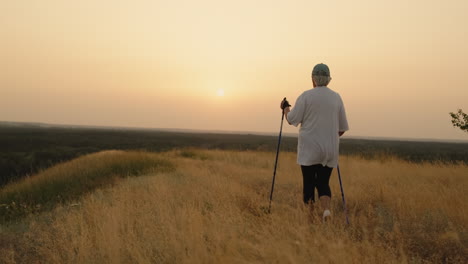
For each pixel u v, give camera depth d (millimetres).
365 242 3367
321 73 4383
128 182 8922
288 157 15367
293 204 5387
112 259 3279
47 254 3646
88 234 4012
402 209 4742
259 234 3830
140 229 4168
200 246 3334
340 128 4492
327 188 4367
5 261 3564
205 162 13688
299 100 4375
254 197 5715
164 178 8508
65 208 6340
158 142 62375
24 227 5293
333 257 2959
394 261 2988
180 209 4762
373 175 8711
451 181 7367
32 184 12234
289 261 2959
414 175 8562
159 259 3293
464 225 4000
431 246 3463
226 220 4074
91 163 13586
